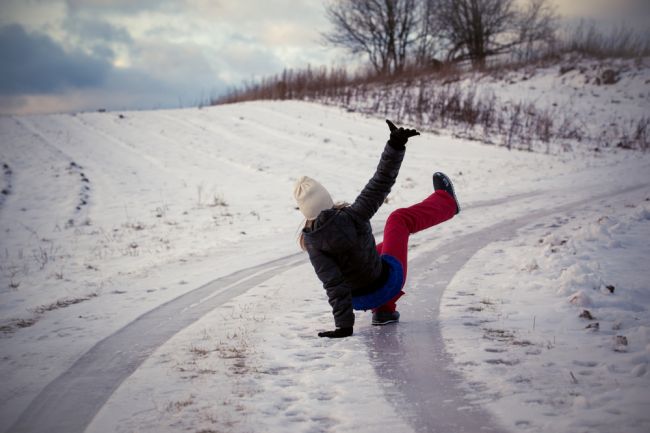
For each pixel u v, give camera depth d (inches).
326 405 120.3
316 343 163.2
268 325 187.2
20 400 139.6
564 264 230.8
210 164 751.1
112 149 855.1
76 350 181.2
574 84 1106.1
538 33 1520.7
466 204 446.3
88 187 642.8
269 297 229.3
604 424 101.4
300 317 194.7
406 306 196.4
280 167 714.2
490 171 649.6
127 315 224.7
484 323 170.7
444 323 173.0
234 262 321.7
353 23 1612.9
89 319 224.8
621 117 940.6
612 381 120.9
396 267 158.9
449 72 1262.3
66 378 153.9
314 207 151.5
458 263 256.7
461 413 111.9
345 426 109.9
